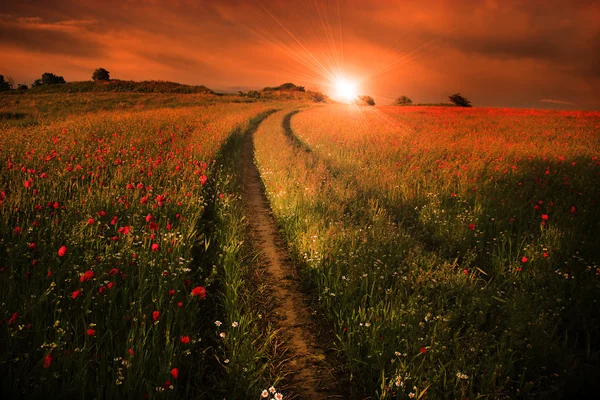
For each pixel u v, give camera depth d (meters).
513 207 6.47
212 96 67.25
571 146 14.68
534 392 2.56
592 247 4.69
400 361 2.70
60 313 2.63
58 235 3.73
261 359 2.97
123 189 5.80
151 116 21.83
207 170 8.33
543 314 3.19
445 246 5.28
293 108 51.38
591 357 2.88
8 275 2.99
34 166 6.61
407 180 8.64
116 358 2.21
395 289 3.75
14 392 2.01
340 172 10.18
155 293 3.19
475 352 2.78
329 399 2.59
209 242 4.87
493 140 16.42
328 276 4.06
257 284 4.21
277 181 8.43
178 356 2.52
